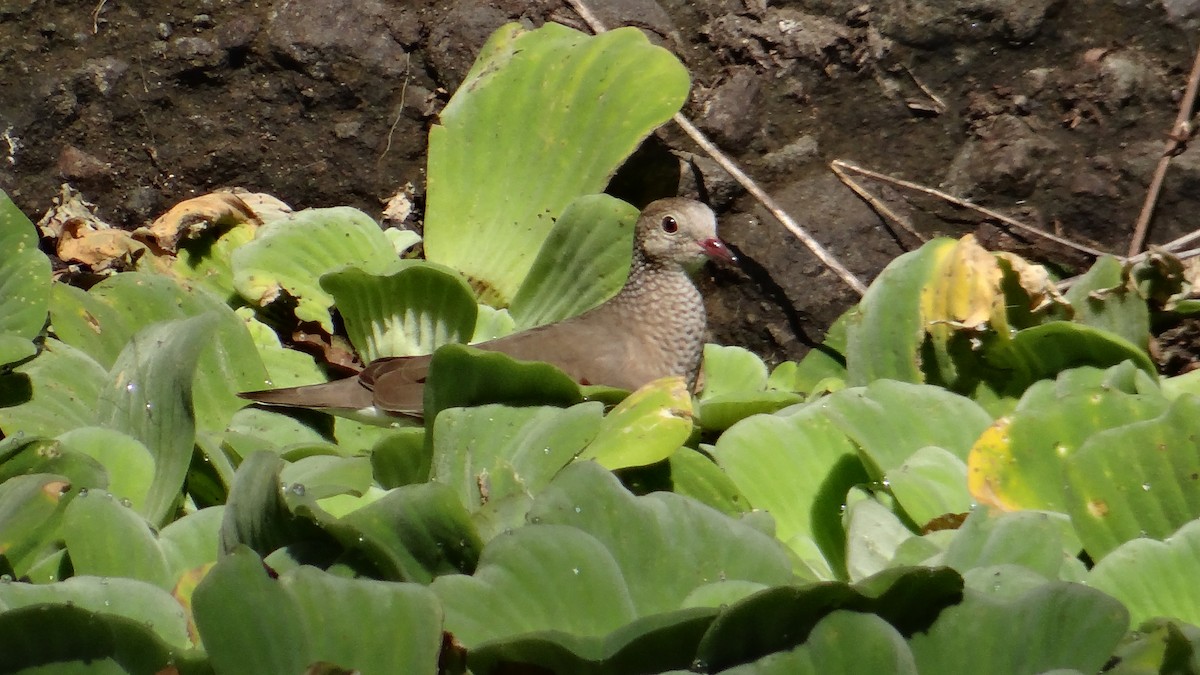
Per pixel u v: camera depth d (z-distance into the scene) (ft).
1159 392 28.55
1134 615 22.81
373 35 37.47
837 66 36.63
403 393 31.42
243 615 19.75
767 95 36.91
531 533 21.27
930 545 23.62
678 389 26.94
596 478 22.53
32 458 25.59
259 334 34.19
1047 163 35.88
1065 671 19.52
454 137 36.65
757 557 22.15
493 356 26.99
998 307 30.42
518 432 26.89
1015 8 35.45
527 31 37.14
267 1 37.29
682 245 34.30
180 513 27.99
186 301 32.58
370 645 19.81
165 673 20.08
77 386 30.01
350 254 35.06
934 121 36.45
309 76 37.35
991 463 26.18
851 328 32.32
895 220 36.45
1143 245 35.29
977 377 31.24
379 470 28.30
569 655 19.19
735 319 37.29
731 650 19.29
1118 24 35.53
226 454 28.94
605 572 21.09
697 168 37.09
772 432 28.50
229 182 37.78
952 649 20.08
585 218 35.17
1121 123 35.58
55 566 24.21
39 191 37.06
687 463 26.99
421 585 20.63
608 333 34.37
